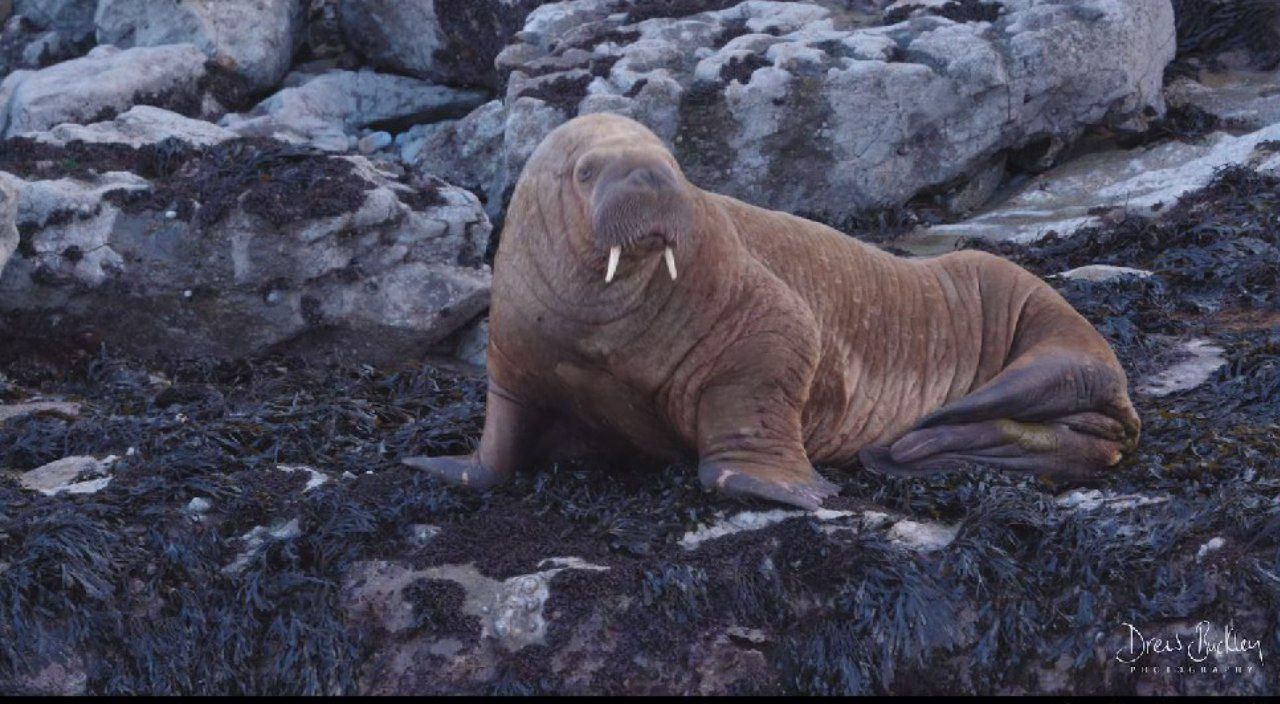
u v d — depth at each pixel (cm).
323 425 2883
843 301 2653
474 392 3162
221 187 3522
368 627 2316
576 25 4919
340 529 2419
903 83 4450
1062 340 2741
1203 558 2366
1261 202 4178
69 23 5478
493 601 2284
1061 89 4625
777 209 4484
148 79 4828
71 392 3359
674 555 2345
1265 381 3044
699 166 4450
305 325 3506
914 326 2756
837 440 2669
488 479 2567
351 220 3500
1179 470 2622
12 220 3195
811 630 2298
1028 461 2645
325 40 5534
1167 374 3206
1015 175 4794
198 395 3177
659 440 2562
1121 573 2350
